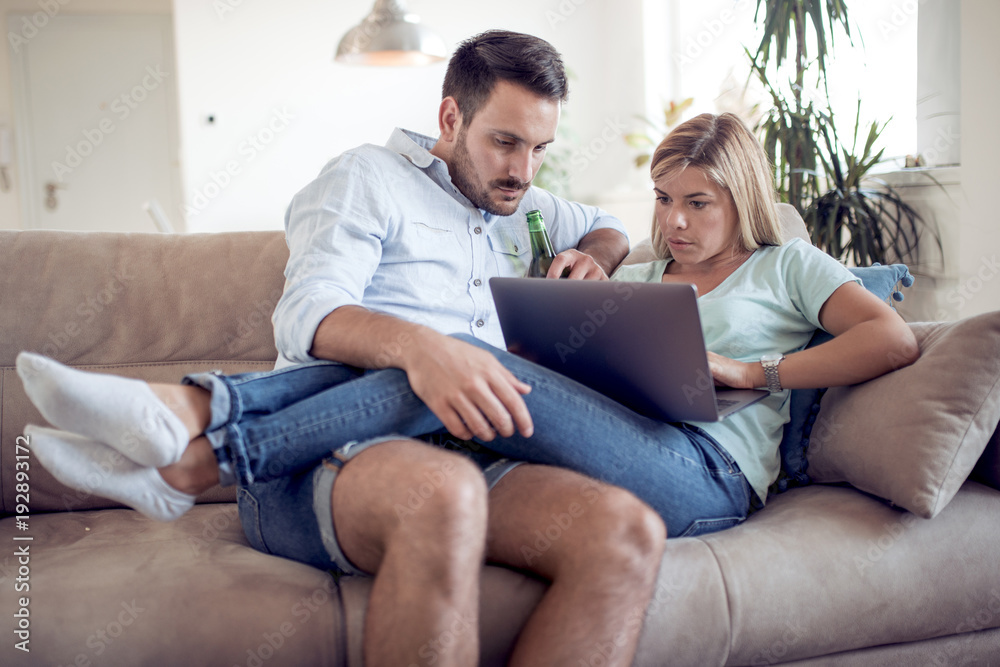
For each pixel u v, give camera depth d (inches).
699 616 40.8
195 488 37.9
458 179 58.1
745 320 51.7
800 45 111.3
